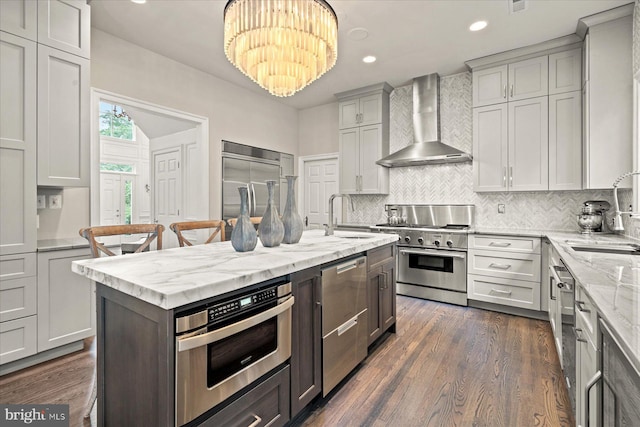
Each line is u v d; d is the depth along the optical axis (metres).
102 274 1.32
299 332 1.64
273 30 2.01
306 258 1.65
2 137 2.15
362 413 1.77
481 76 3.67
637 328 0.80
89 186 2.57
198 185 4.01
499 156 3.57
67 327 2.39
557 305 2.18
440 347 2.56
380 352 2.48
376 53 3.50
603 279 1.30
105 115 7.47
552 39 3.19
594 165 2.88
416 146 4.09
